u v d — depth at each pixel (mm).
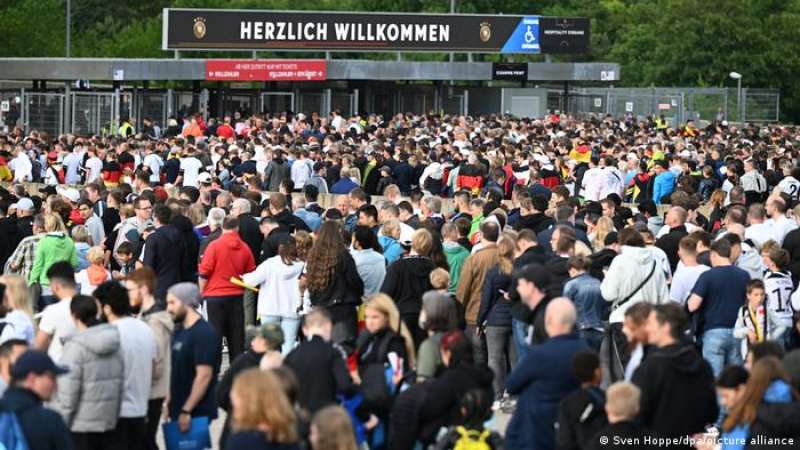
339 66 130000
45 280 41125
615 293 35656
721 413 30109
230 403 27734
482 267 38812
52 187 60031
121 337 28953
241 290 41031
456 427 25891
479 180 65812
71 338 27938
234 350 41250
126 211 49250
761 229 42750
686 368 26234
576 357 25859
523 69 136500
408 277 36188
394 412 26656
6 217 49781
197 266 42625
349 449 21188
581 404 25516
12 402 23859
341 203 51312
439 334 28016
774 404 24672
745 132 113375
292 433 21266
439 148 80750
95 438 28469
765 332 35781
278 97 132250
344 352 28781
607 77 138625
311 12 130875
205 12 128875
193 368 30688
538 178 63688
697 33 187750
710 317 36031
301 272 40438
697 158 82875
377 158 73875
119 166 74188
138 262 44094
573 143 87875
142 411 29219
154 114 126062
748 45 185125
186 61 126125
